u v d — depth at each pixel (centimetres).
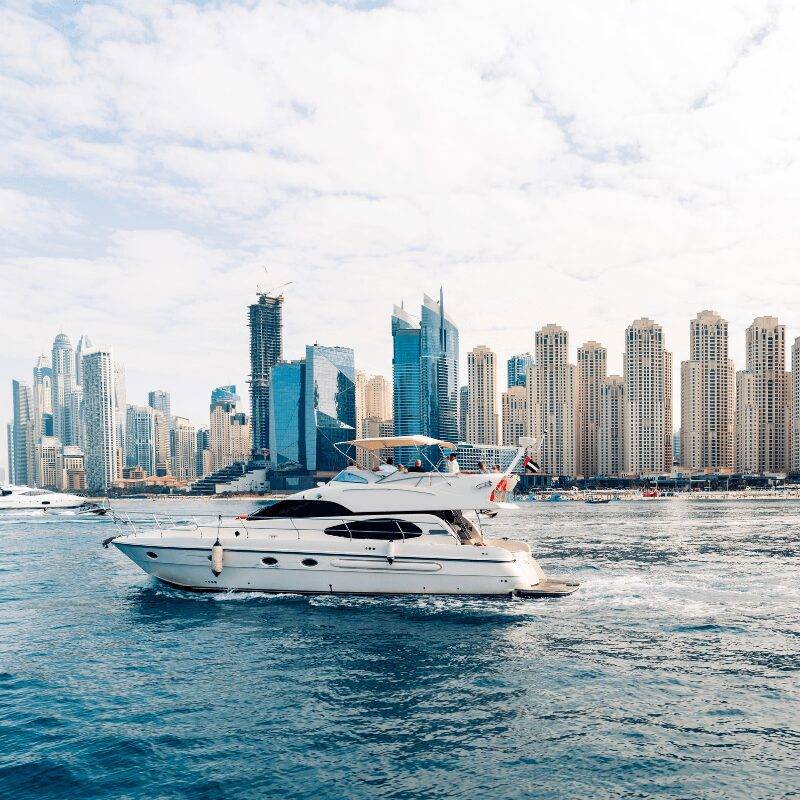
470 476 2314
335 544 2264
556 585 2411
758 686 1448
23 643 1812
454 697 1391
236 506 19288
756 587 2528
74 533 5472
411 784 1034
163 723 1268
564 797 991
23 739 1204
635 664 1598
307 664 1609
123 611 2170
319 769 1084
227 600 2259
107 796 1010
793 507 11669
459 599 2238
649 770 1071
